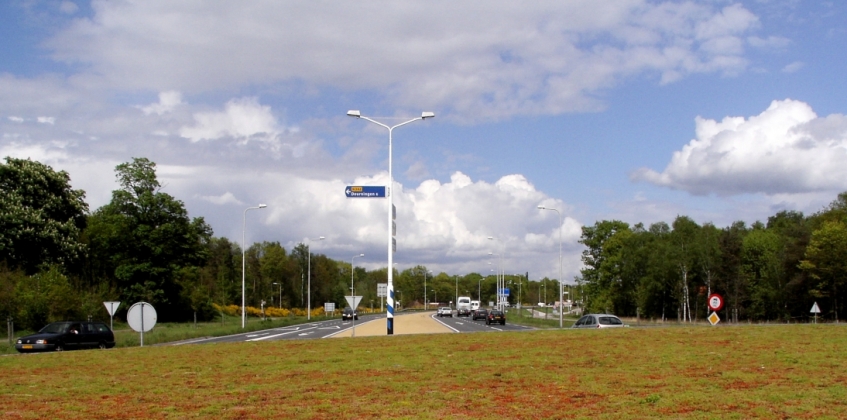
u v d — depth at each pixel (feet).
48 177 226.79
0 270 180.34
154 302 269.23
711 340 83.56
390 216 117.19
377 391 49.34
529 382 52.70
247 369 63.05
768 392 46.34
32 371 63.87
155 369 63.98
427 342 86.48
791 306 269.03
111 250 272.51
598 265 353.51
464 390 49.32
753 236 309.83
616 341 83.87
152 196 277.44
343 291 495.00
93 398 47.88
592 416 39.63
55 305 169.68
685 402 43.21
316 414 41.16
